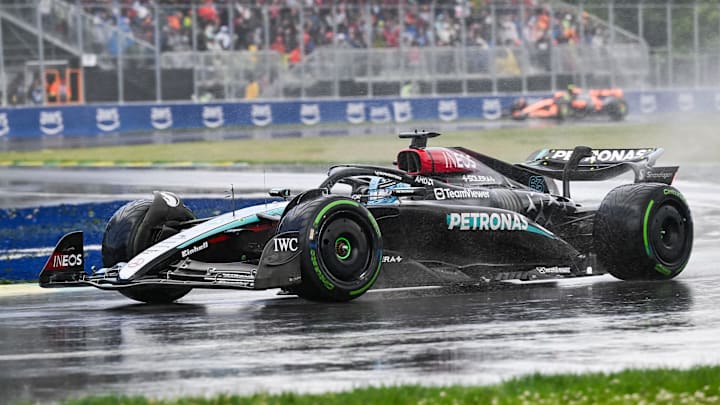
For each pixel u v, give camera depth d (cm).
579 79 14838
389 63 14112
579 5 14950
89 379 2136
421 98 14150
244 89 13700
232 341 2520
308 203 3056
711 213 6059
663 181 3781
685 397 1856
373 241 3133
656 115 15088
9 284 3919
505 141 11900
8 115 12750
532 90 14600
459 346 2409
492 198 3609
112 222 3359
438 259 3394
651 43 15262
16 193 7800
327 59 13950
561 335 2541
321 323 2761
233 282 3017
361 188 3566
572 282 3644
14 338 2652
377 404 1795
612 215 3528
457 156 3641
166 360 2308
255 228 3278
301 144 11950
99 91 13200
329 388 2005
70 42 13150
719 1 15438
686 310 2902
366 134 12800
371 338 2523
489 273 3469
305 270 2997
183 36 13588
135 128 13262
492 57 14450
